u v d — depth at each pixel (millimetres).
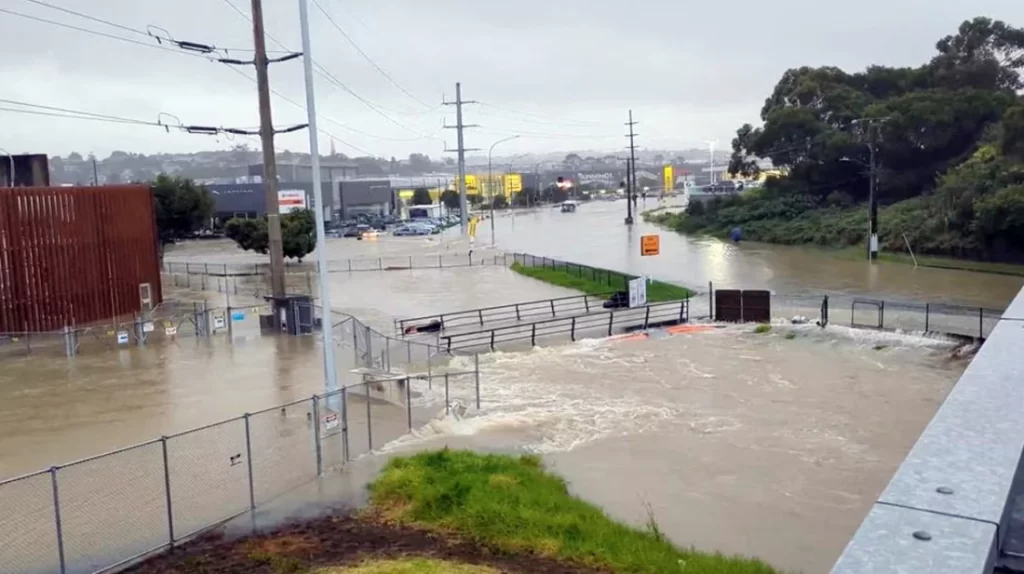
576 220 134500
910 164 83562
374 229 109688
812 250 68125
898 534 2199
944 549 2090
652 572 10531
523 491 13672
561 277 48844
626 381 23656
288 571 10781
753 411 20141
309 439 17141
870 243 57844
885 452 16812
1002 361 3816
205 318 31344
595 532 12000
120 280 37969
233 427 18203
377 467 15117
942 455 2697
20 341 31406
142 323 30516
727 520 13273
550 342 29891
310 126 18531
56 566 11016
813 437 17922
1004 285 42781
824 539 12492
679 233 94938
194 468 15242
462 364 26281
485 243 84812
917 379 22906
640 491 14656
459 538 11883
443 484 13805
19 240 33500
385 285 48375
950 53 94562
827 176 88500
